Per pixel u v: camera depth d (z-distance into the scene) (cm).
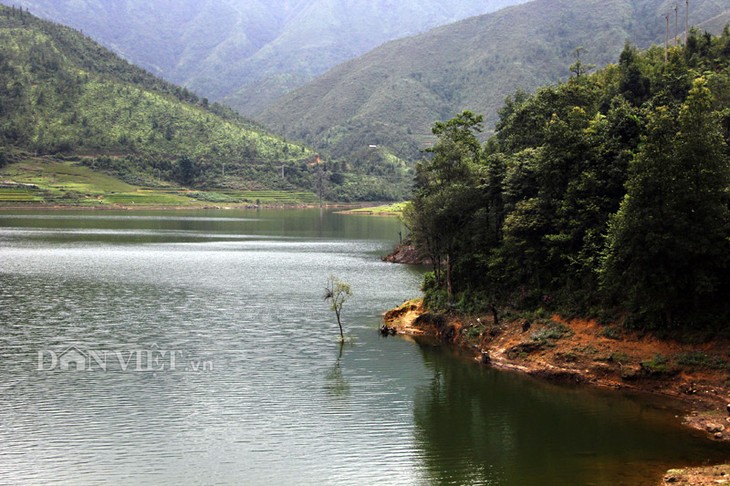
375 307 8012
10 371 5162
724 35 10425
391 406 4491
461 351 5872
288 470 3522
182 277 10256
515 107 10369
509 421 4184
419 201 7231
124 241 15975
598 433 3944
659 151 4734
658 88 8238
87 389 4769
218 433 4006
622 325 5112
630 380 4691
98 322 6900
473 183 6938
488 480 3381
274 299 8469
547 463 3575
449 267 6775
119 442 3850
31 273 10312
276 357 5694
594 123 6328
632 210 4772
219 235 18512
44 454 3675
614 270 4941
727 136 5938
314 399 4625
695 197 4603
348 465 3584
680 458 3550
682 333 4819
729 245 4638
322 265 12100
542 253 6025
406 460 3647
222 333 6544
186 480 3391
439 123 9088
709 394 4325
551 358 5147
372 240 17650
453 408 4434
